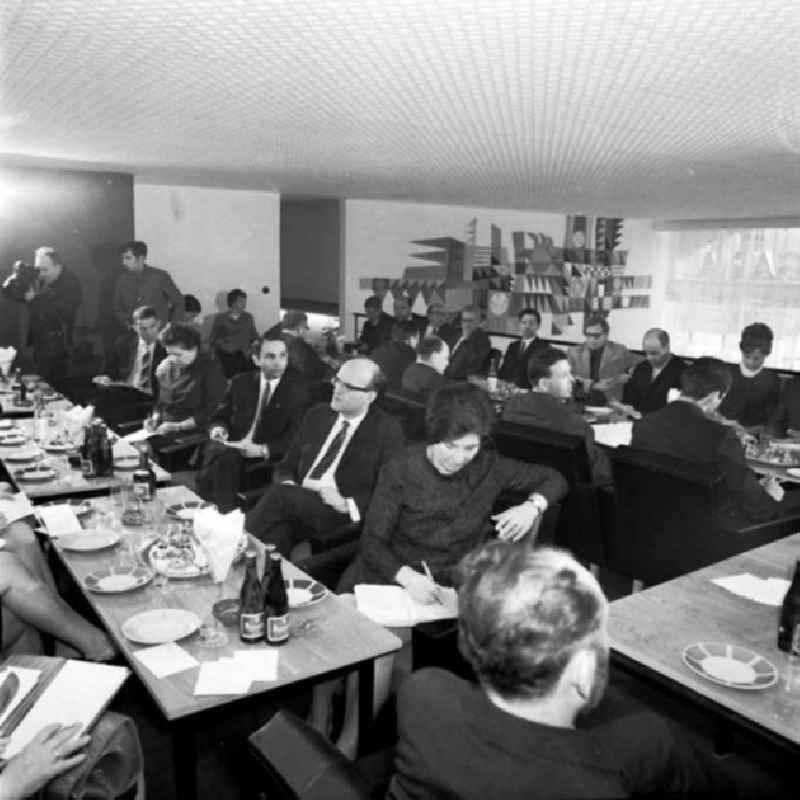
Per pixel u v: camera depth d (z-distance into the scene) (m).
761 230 12.16
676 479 3.16
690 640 1.93
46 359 7.41
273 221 9.38
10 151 6.00
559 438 3.70
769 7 2.22
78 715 1.67
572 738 1.08
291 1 2.27
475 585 1.18
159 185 8.64
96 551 2.52
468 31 2.53
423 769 1.11
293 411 4.38
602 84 3.27
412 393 5.60
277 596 2.10
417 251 10.77
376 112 4.00
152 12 2.42
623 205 9.90
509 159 5.72
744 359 5.46
